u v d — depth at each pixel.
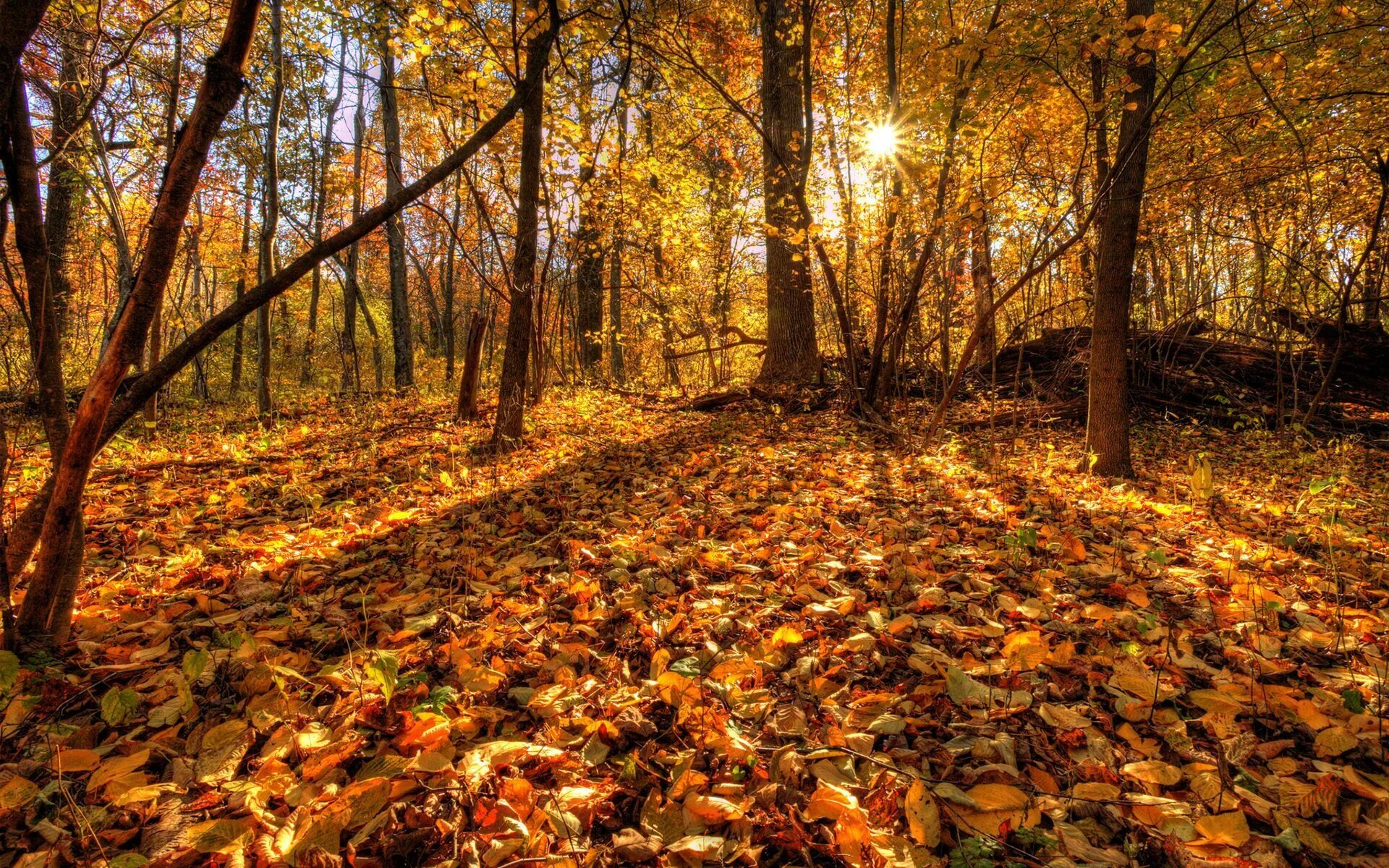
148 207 10.61
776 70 9.87
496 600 2.93
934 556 3.38
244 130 9.38
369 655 2.38
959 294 10.66
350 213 17.73
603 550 3.49
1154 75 5.54
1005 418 8.99
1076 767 1.82
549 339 12.59
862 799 1.69
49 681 2.10
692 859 1.48
